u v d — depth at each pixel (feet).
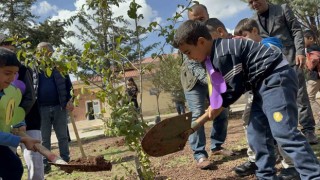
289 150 9.32
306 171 9.15
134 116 9.66
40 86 18.38
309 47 20.40
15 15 59.06
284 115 9.30
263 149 10.34
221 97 9.78
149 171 10.23
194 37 9.61
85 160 9.12
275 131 9.46
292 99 9.43
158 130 8.91
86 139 36.78
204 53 9.82
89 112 10.21
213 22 13.37
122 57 10.39
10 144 9.35
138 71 10.57
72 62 9.85
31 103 11.82
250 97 13.12
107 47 10.61
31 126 12.39
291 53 16.14
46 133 18.72
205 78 14.21
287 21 16.03
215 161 15.69
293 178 11.71
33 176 11.69
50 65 10.14
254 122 10.36
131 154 20.40
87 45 9.91
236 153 16.49
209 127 29.30
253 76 9.64
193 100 14.93
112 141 29.89
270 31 16.19
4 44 11.67
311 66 20.04
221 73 9.62
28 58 10.03
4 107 9.55
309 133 16.42
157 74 49.37
